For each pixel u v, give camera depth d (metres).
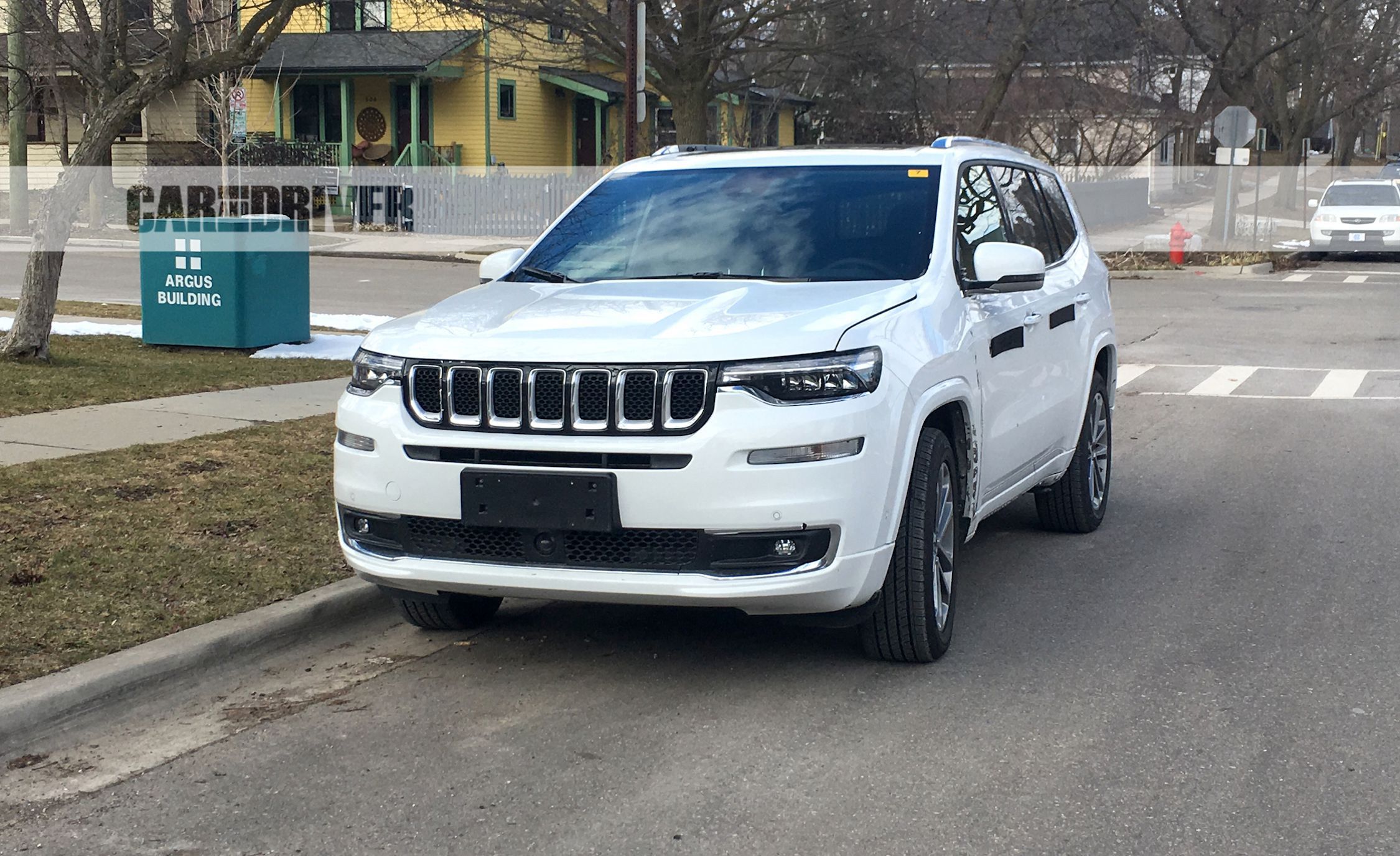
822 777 4.30
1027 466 6.65
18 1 13.46
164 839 3.91
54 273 11.85
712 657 5.51
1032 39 30.30
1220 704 4.96
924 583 5.18
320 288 22.33
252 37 11.73
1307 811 4.05
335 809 4.10
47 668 4.91
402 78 36.03
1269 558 7.16
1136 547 7.46
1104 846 3.82
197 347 13.63
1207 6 31.52
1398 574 6.81
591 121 41.53
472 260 29.11
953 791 4.19
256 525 6.93
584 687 5.18
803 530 4.67
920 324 5.25
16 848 3.86
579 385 4.70
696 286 5.57
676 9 25.66
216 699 5.07
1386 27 40.84
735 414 4.62
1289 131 45.84
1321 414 12.05
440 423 4.88
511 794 4.20
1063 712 4.88
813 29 28.06
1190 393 13.38
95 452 8.38
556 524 4.70
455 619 5.73
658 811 4.06
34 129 35.06
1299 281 26.69
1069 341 7.14
